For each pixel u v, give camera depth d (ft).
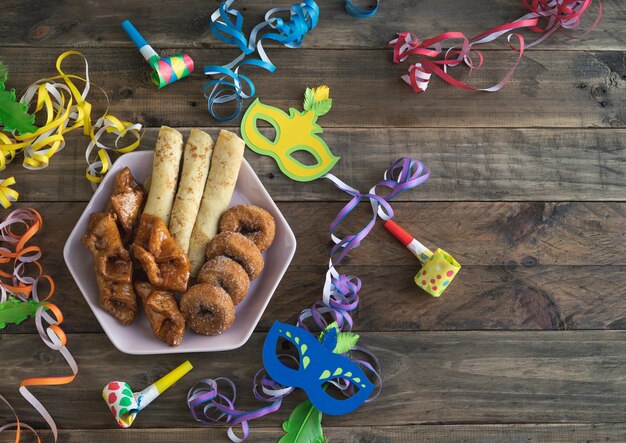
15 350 3.16
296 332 3.16
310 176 3.36
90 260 3.12
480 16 3.55
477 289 3.33
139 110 3.37
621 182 3.46
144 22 3.45
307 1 3.42
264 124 3.40
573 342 3.31
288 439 3.13
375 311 3.28
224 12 3.38
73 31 3.42
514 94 3.51
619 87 3.53
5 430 3.11
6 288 3.15
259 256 3.12
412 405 3.22
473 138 3.45
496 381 3.26
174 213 3.11
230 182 3.15
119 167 3.17
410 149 3.43
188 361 3.16
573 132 3.49
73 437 3.11
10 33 3.40
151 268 2.99
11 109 3.16
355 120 3.43
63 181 3.29
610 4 3.55
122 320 3.06
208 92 3.41
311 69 3.46
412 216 3.37
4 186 3.20
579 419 3.26
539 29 3.55
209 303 3.01
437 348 3.27
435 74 3.50
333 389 3.23
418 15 3.53
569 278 3.36
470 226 3.38
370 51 3.50
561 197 3.43
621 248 3.40
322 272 3.29
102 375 3.15
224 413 3.17
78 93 3.26
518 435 3.23
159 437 3.13
